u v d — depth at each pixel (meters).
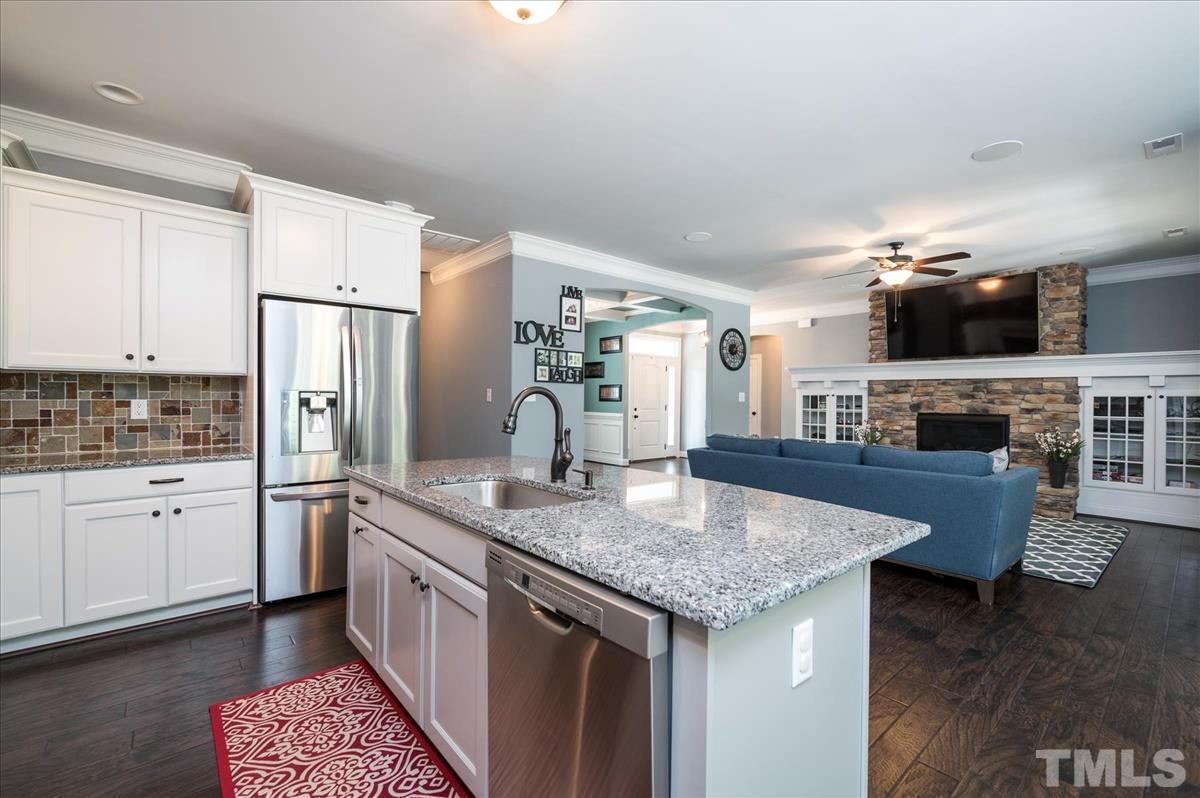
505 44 2.14
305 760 1.71
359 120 2.73
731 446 4.43
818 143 2.97
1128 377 5.13
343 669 2.26
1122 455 5.23
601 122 2.75
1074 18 1.96
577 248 5.02
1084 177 3.40
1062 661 2.39
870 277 6.21
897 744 1.83
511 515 1.44
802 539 1.22
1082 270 5.61
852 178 3.44
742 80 2.38
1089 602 3.08
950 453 3.24
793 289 6.93
